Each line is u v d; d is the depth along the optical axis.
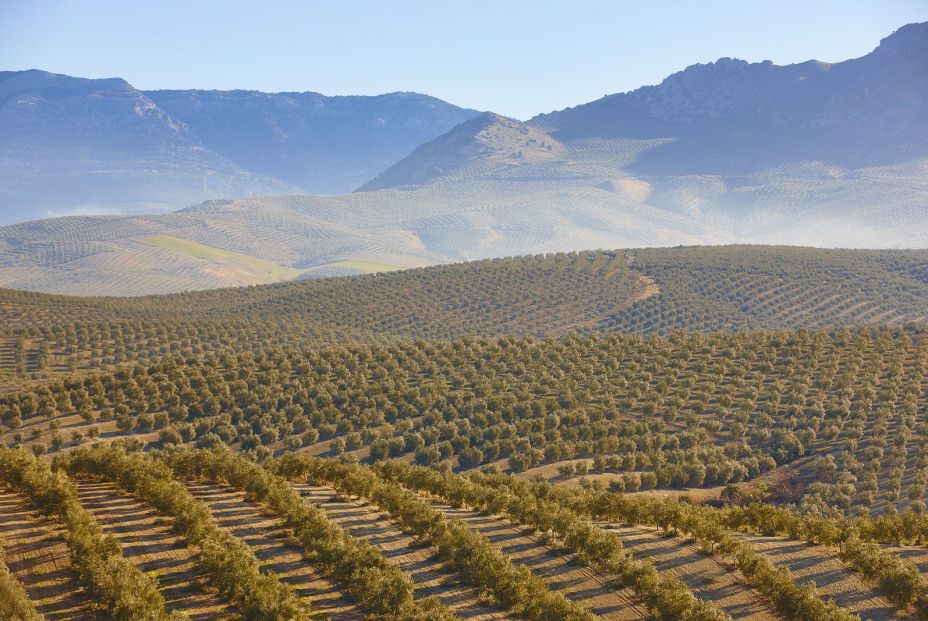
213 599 56.38
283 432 140.75
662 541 74.75
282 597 54.44
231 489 85.56
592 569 67.00
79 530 60.97
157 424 143.25
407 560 67.69
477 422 140.50
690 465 119.50
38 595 53.81
